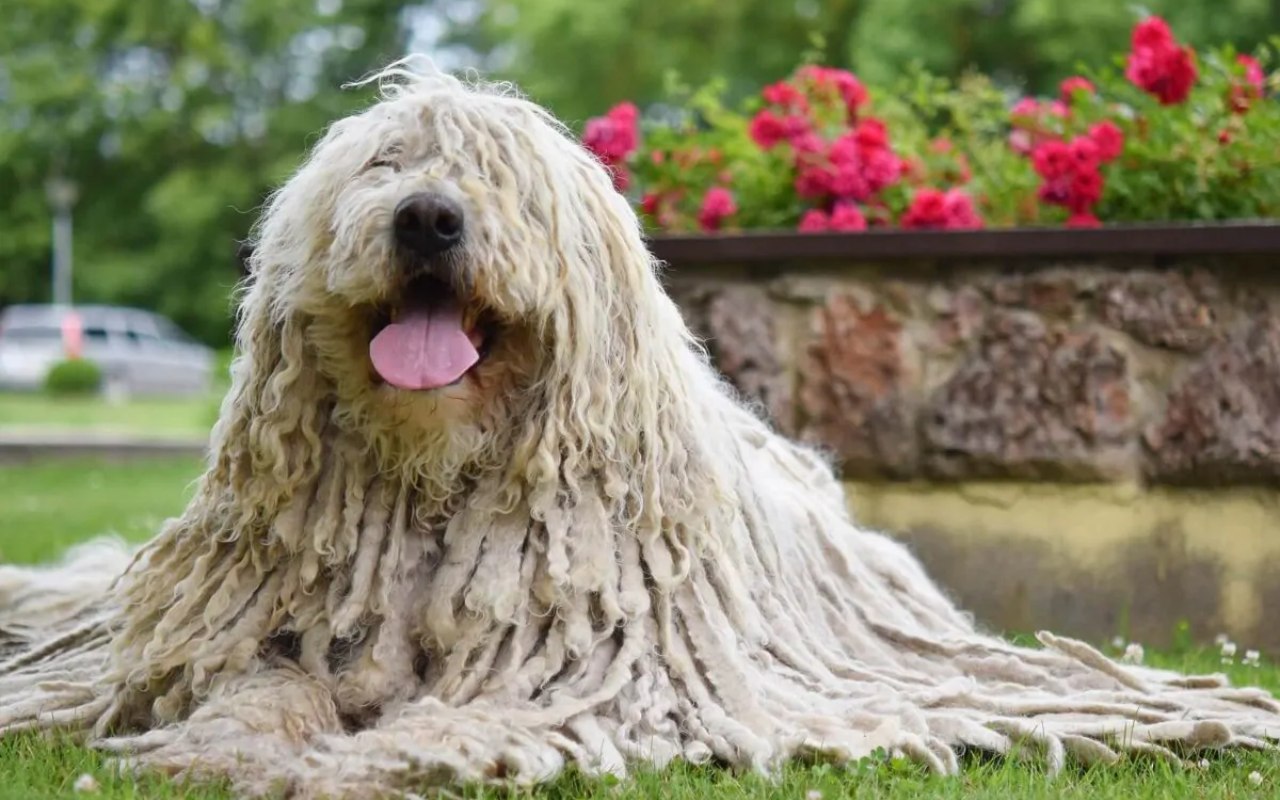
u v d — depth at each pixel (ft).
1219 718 11.53
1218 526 17.47
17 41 108.27
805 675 11.65
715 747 10.40
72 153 107.76
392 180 10.67
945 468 18.30
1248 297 17.30
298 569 11.00
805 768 10.30
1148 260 17.58
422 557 10.98
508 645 10.68
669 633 10.85
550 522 10.75
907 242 18.22
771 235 18.70
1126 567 17.71
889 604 13.35
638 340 11.11
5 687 11.96
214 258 103.91
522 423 10.85
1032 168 21.16
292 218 10.98
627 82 69.92
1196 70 19.95
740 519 11.93
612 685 10.48
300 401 10.87
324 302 10.65
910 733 10.64
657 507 11.02
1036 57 63.41
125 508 28.25
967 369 18.21
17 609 13.97
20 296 110.32
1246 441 17.22
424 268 10.36
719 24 70.33
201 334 108.27
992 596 18.15
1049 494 17.99
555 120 11.93
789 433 18.81
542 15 69.36
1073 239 17.70
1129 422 17.67
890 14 63.67
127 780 9.68
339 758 9.41
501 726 9.72
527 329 10.82
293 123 101.55
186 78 104.53
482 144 10.77
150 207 101.45
